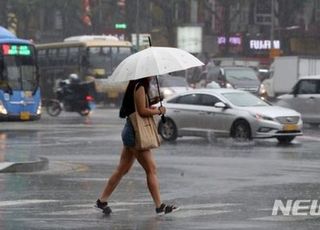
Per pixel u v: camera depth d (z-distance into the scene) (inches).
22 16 5339.6
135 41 4330.7
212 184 1077.8
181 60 812.6
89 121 2694.4
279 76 3380.9
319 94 2315.5
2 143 1796.3
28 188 1043.3
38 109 2554.1
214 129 1838.1
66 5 5315.0
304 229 733.9
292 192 990.4
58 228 745.0
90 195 978.1
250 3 5196.9
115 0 5113.2
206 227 744.3
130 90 814.5
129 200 934.4
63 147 1702.8
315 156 1496.1
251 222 772.0
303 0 5152.6
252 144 1764.3
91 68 3513.8
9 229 740.7
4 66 2479.1
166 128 1894.7
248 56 5433.1
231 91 1877.5
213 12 5157.5
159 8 5305.1
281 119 1782.7
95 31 5221.5
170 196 962.7
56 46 3708.2
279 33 5167.3
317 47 5319.9
